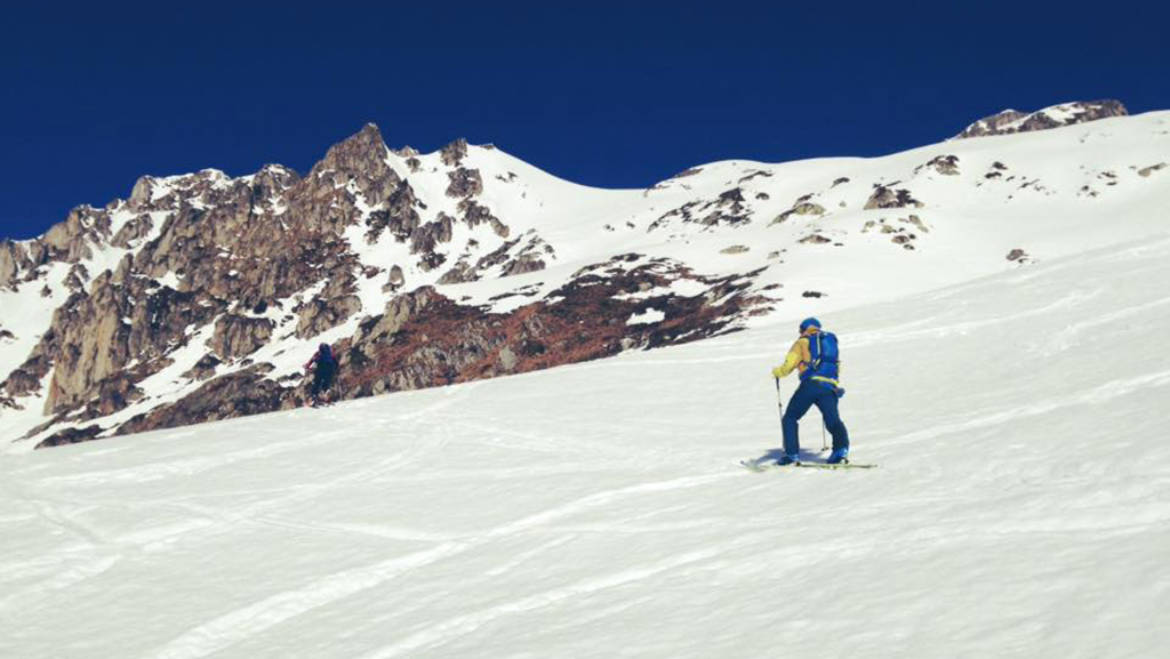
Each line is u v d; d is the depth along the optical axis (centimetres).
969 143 18075
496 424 1805
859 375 1936
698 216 18900
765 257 12212
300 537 1034
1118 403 1141
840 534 733
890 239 11875
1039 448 955
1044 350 1811
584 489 1120
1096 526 635
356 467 1459
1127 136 15462
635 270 13050
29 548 1049
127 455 1694
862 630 518
